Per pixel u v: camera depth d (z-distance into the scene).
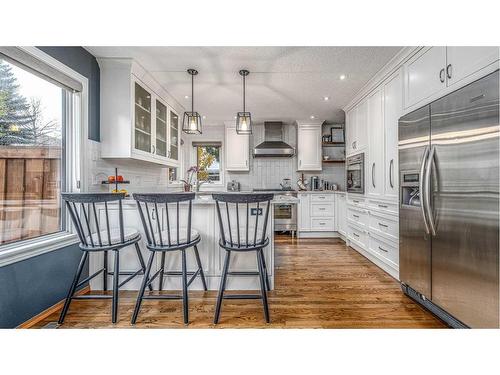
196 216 2.26
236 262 2.26
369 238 3.14
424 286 1.84
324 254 3.48
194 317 1.81
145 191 3.51
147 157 2.83
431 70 1.85
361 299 2.09
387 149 2.65
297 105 3.96
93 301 2.07
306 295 2.17
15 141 1.72
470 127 1.42
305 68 2.68
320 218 4.59
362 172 3.30
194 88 3.25
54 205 2.07
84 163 2.26
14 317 1.60
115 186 2.72
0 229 1.61
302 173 5.24
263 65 2.62
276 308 1.94
